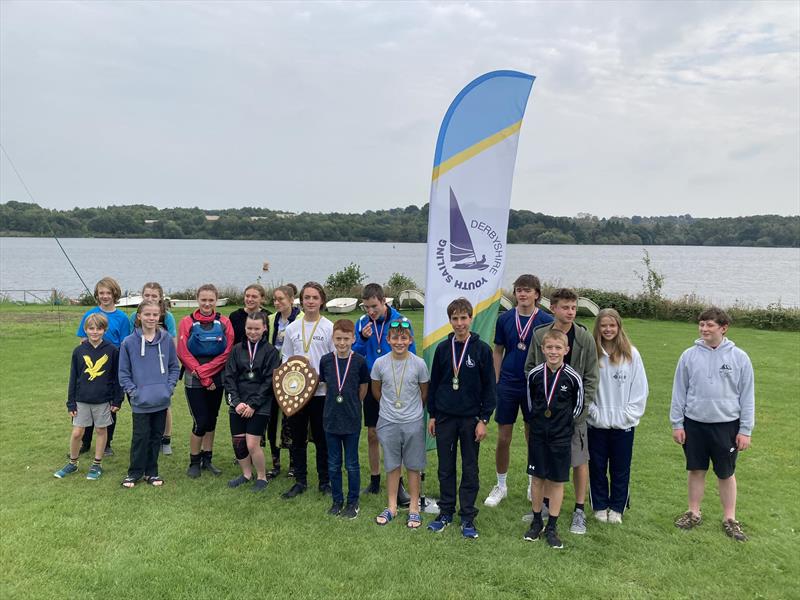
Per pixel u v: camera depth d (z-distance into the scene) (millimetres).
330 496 5031
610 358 4559
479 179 5160
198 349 5316
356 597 3443
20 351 11875
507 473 5680
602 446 4625
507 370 4828
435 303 5156
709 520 4625
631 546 4176
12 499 4789
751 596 3555
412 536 4285
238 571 3701
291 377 4957
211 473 5551
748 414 4320
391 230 124250
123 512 4570
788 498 5074
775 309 17547
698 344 4527
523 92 5141
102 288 5957
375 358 5137
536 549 4125
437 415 4516
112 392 5395
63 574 3613
